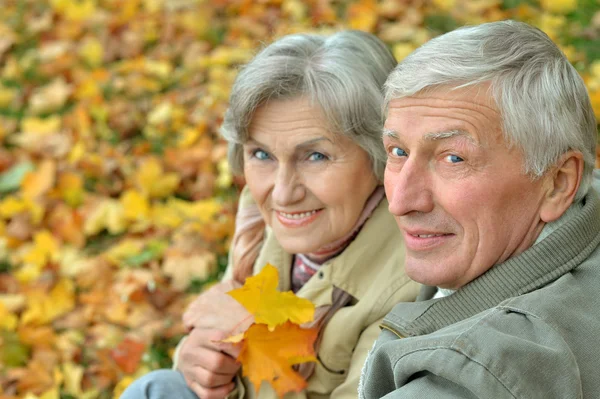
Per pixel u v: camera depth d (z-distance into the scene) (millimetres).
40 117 4262
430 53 1350
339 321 1840
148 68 4340
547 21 3811
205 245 3117
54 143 3924
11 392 2680
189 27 4613
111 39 4734
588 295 1332
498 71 1310
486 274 1396
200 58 4375
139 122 4023
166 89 4277
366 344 1796
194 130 3754
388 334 1477
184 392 1977
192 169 3576
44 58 4707
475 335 1230
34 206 3490
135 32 4727
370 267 1868
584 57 3582
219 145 3660
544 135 1315
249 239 2129
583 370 1254
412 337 1337
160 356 2746
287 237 1896
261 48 1967
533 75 1323
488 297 1381
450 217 1378
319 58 1756
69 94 4340
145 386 1962
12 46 4906
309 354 1837
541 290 1318
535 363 1196
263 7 4613
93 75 4383
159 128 3930
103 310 2951
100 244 3379
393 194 1395
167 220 3297
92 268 3129
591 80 3328
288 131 1768
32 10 5211
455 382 1212
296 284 2037
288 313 1805
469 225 1362
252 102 1766
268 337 1852
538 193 1368
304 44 1785
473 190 1335
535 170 1334
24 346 2834
